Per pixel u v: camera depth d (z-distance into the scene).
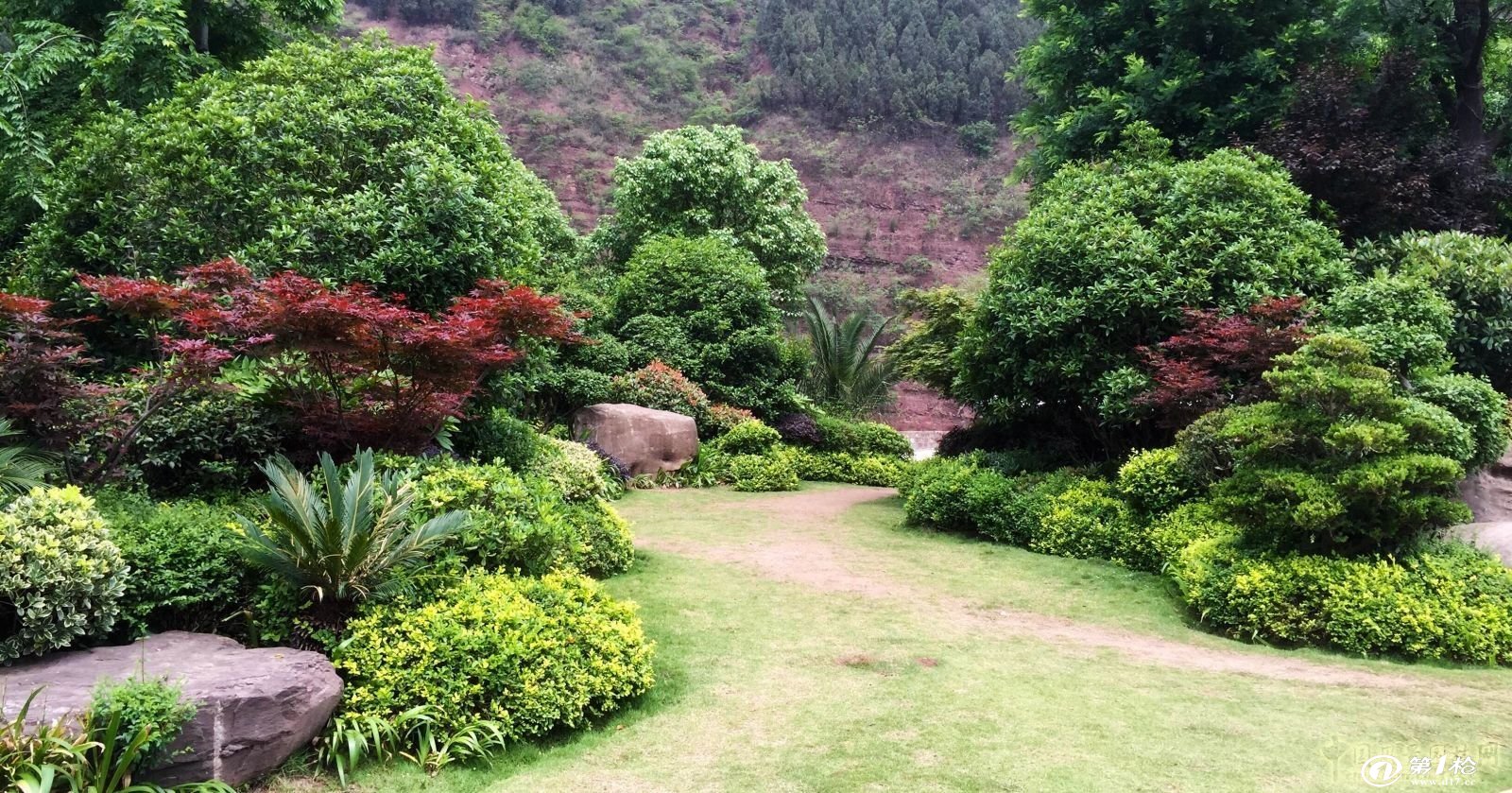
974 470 9.23
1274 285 8.06
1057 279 8.85
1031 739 3.83
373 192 7.59
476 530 5.31
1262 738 3.83
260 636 4.12
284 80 8.49
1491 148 11.18
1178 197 8.85
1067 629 5.60
